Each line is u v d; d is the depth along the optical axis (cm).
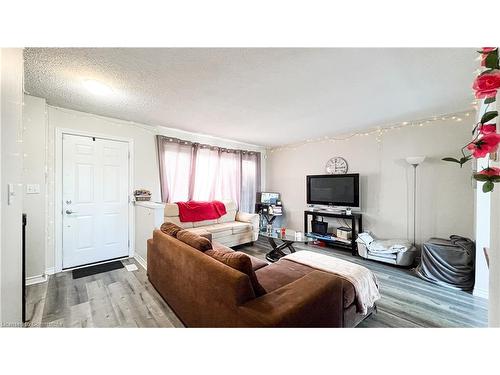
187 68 191
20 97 127
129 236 354
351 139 415
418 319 193
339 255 375
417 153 336
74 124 301
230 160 492
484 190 70
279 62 180
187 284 169
